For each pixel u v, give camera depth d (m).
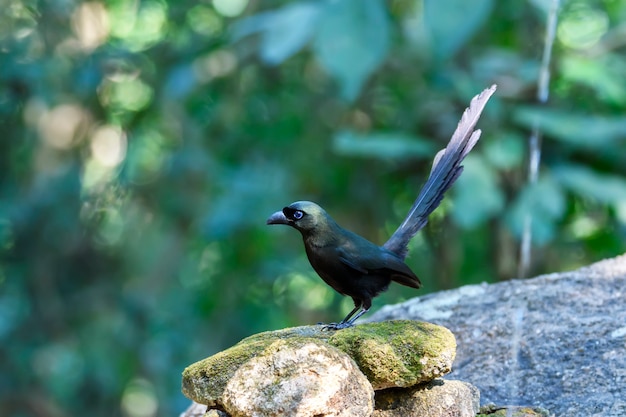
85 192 15.66
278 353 5.07
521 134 11.59
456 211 10.08
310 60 14.70
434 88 12.44
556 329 7.33
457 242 14.33
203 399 5.21
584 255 13.80
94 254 15.73
